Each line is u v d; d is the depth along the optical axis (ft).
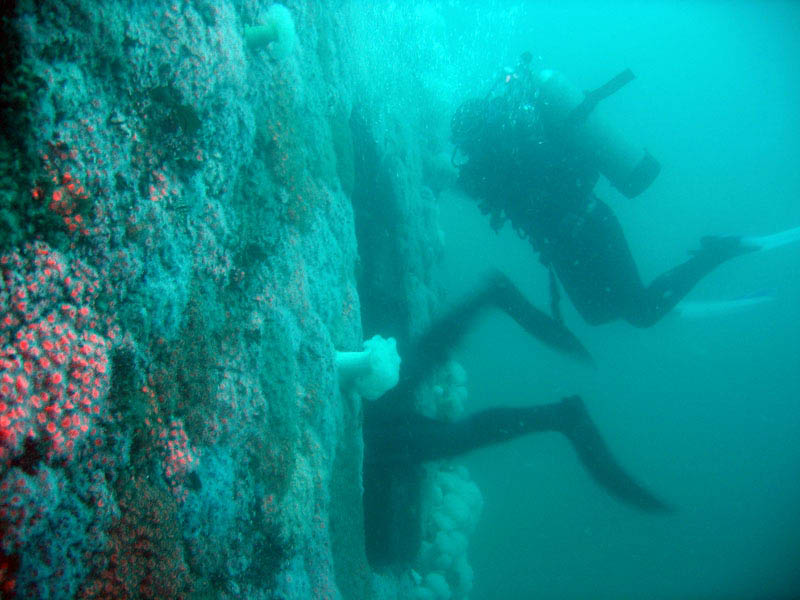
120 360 3.67
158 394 4.06
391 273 11.32
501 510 29.94
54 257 3.19
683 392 54.03
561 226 12.96
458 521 14.82
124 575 3.47
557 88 11.89
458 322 13.07
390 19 14.35
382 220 11.59
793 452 48.78
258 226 5.96
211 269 4.86
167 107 4.22
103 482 3.41
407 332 11.10
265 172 6.24
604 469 13.67
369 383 7.87
